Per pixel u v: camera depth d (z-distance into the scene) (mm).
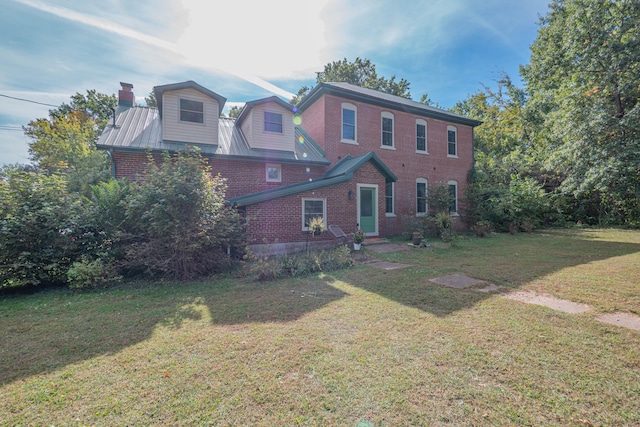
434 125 16609
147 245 6562
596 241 11492
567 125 15039
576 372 2645
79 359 3010
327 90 13195
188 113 11031
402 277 6289
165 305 4797
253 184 11680
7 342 3436
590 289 5117
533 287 5344
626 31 13031
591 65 13781
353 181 11445
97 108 31828
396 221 14977
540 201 17188
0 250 5691
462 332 3504
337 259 7586
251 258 7969
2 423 2100
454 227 16656
